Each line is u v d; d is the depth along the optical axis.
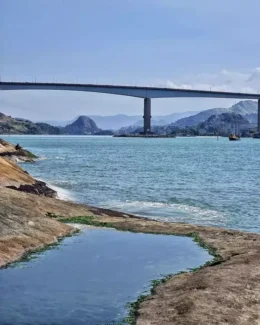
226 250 23.45
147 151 177.50
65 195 50.22
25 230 24.83
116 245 24.78
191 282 17.84
